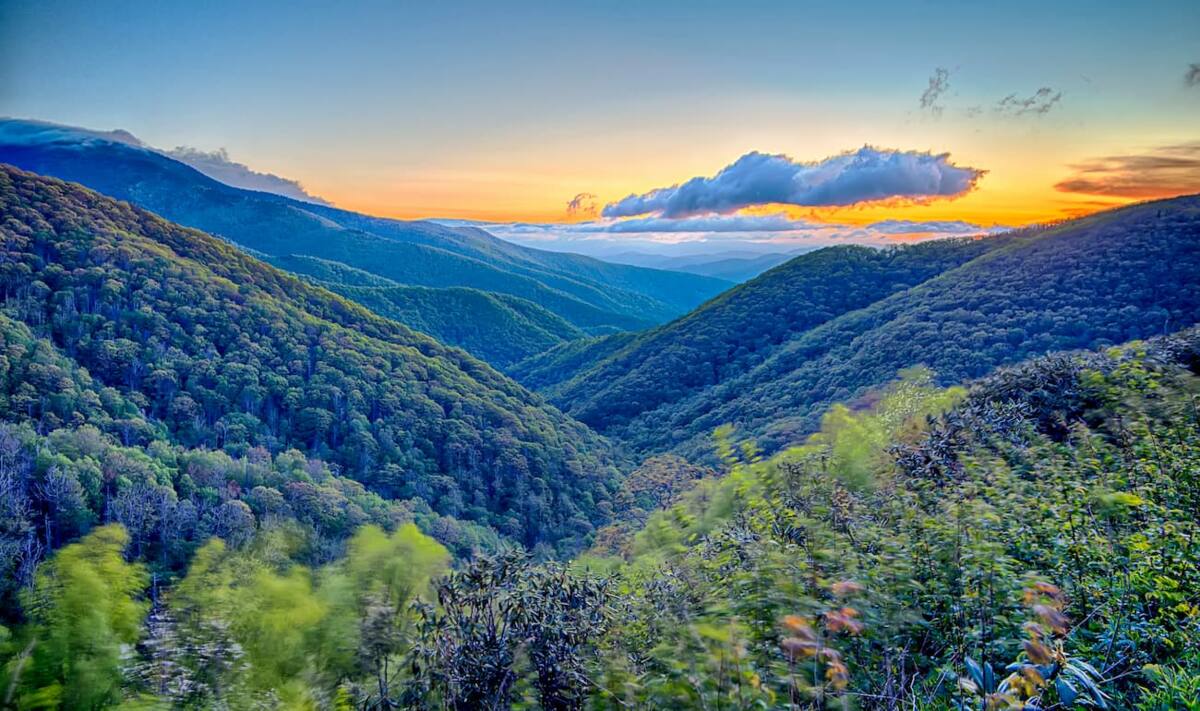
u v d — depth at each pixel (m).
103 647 2.92
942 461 5.34
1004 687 2.05
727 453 5.10
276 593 3.33
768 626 2.74
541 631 3.28
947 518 3.52
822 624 2.54
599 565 4.82
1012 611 2.73
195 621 3.20
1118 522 3.64
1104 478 4.25
